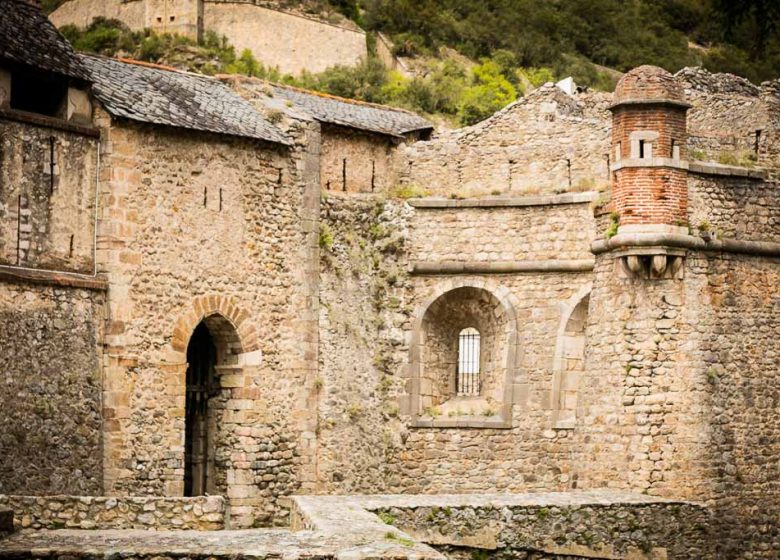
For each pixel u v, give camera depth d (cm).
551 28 8238
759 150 3138
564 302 3409
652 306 2903
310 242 3375
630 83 2927
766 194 3017
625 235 2897
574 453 3038
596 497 2711
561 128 3569
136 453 2967
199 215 3139
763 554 2911
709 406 2895
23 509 2114
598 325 3000
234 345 3231
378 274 3509
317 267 3378
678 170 2914
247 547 1798
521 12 8319
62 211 2895
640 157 2909
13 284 2762
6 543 1858
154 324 3031
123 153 2994
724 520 2869
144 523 2172
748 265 2983
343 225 3475
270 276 3288
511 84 7425
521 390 3422
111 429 2928
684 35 8069
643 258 2898
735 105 3322
